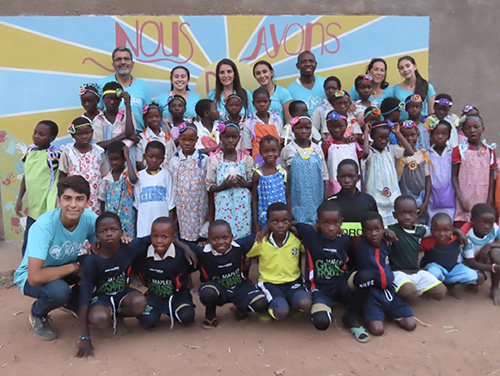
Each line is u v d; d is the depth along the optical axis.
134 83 5.65
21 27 5.76
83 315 3.17
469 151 4.79
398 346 3.22
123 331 3.50
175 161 4.70
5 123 5.84
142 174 4.58
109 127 5.01
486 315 3.68
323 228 3.48
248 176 4.52
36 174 4.52
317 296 3.50
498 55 6.42
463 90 6.41
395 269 3.96
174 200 4.61
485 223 4.06
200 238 4.70
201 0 5.98
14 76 5.80
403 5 6.20
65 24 5.82
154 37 5.98
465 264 4.09
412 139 4.89
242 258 3.64
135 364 3.04
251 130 4.99
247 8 6.04
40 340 3.38
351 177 3.93
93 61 5.91
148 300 3.54
